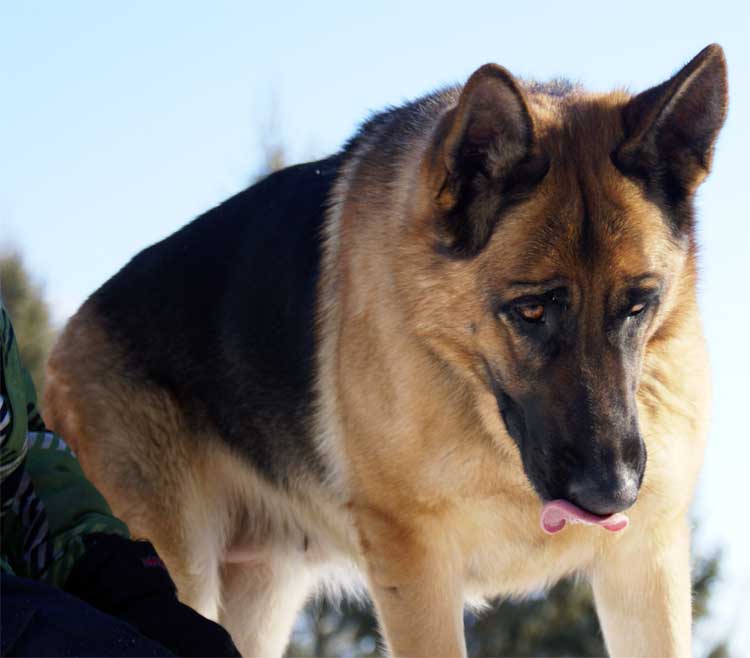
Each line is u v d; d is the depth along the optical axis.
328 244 2.05
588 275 1.81
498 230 1.84
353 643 4.79
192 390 2.15
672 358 1.90
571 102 1.92
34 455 1.67
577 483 1.78
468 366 1.89
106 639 1.52
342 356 1.98
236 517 2.19
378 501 1.96
